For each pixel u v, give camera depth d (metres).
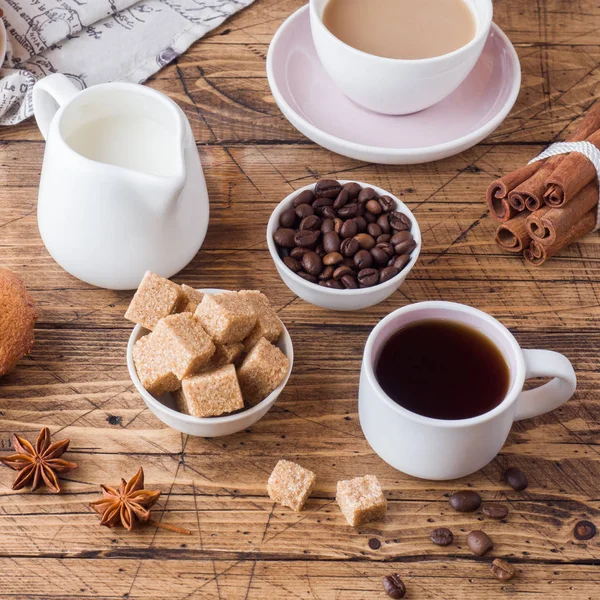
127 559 0.81
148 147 0.89
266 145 0.98
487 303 0.91
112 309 0.90
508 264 0.93
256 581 0.81
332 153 0.98
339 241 0.89
